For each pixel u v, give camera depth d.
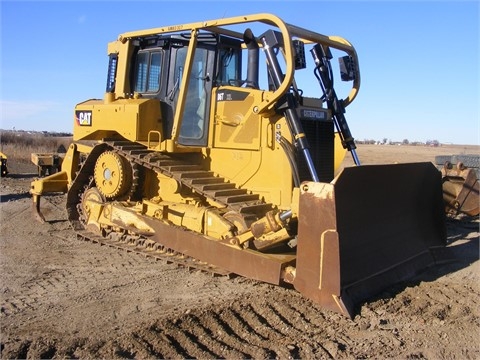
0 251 7.66
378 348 4.41
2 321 4.89
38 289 5.91
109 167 7.83
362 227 5.64
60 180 9.57
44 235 8.75
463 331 4.84
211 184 6.65
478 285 6.26
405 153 42.06
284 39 5.69
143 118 7.23
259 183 6.61
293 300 5.46
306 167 6.38
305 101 6.56
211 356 4.14
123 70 7.90
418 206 6.86
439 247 7.18
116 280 6.27
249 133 6.66
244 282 6.18
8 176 19.17
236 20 6.11
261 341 4.49
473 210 10.27
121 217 7.54
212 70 7.09
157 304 5.40
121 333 4.57
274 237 5.69
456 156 12.44
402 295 5.63
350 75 7.08
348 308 5.01
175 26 6.89
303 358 4.19
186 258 6.95
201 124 7.15
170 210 7.02
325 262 5.02
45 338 4.39
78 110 8.41
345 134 6.94
